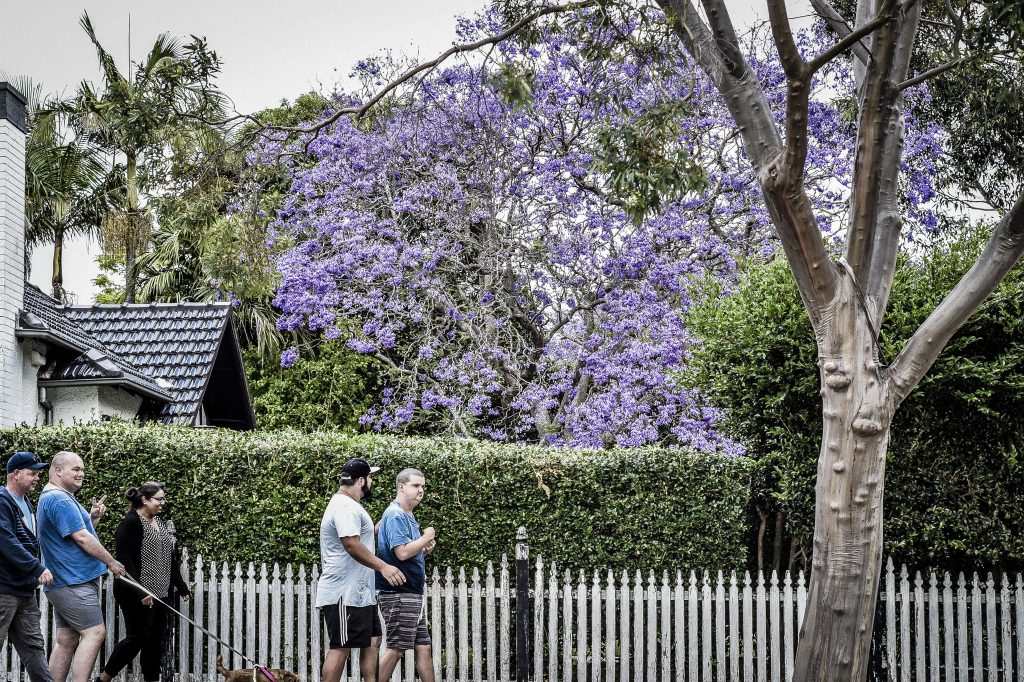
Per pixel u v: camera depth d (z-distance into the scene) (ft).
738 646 34.24
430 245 60.70
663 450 35.58
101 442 34.73
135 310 63.26
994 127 40.24
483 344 59.93
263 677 29.66
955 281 34.40
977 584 33.09
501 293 61.57
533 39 37.11
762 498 37.29
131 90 38.58
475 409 58.70
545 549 34.78
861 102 29.37
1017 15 28.30
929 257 35.86
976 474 34.32
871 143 27.68
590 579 34.86
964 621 32.86
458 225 61.26
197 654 33.19
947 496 34.37
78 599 28.96
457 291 63.26
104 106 39.06
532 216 60.90
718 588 33.32
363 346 60.75
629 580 34.88
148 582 30.86
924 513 34.35
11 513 27.07
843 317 27.45
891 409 27.48
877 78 27.61
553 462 35.06
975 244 35.22
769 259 49.52
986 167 49.60
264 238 40.27
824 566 27.55
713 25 29.73
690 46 30.96
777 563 37.63
